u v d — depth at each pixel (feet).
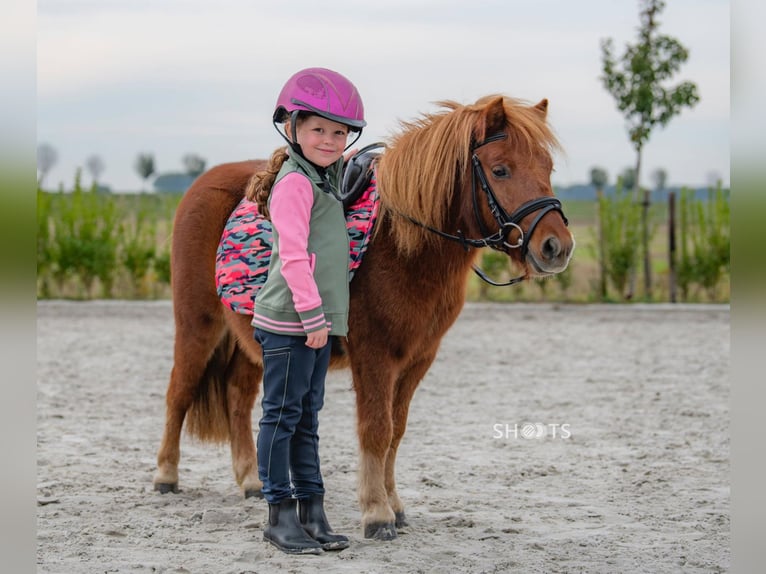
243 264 15.23
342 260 13.71
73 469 19.07
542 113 14.39
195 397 17.37
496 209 13.64
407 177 14.10
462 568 13.10
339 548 13.91
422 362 15.02
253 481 17.04
